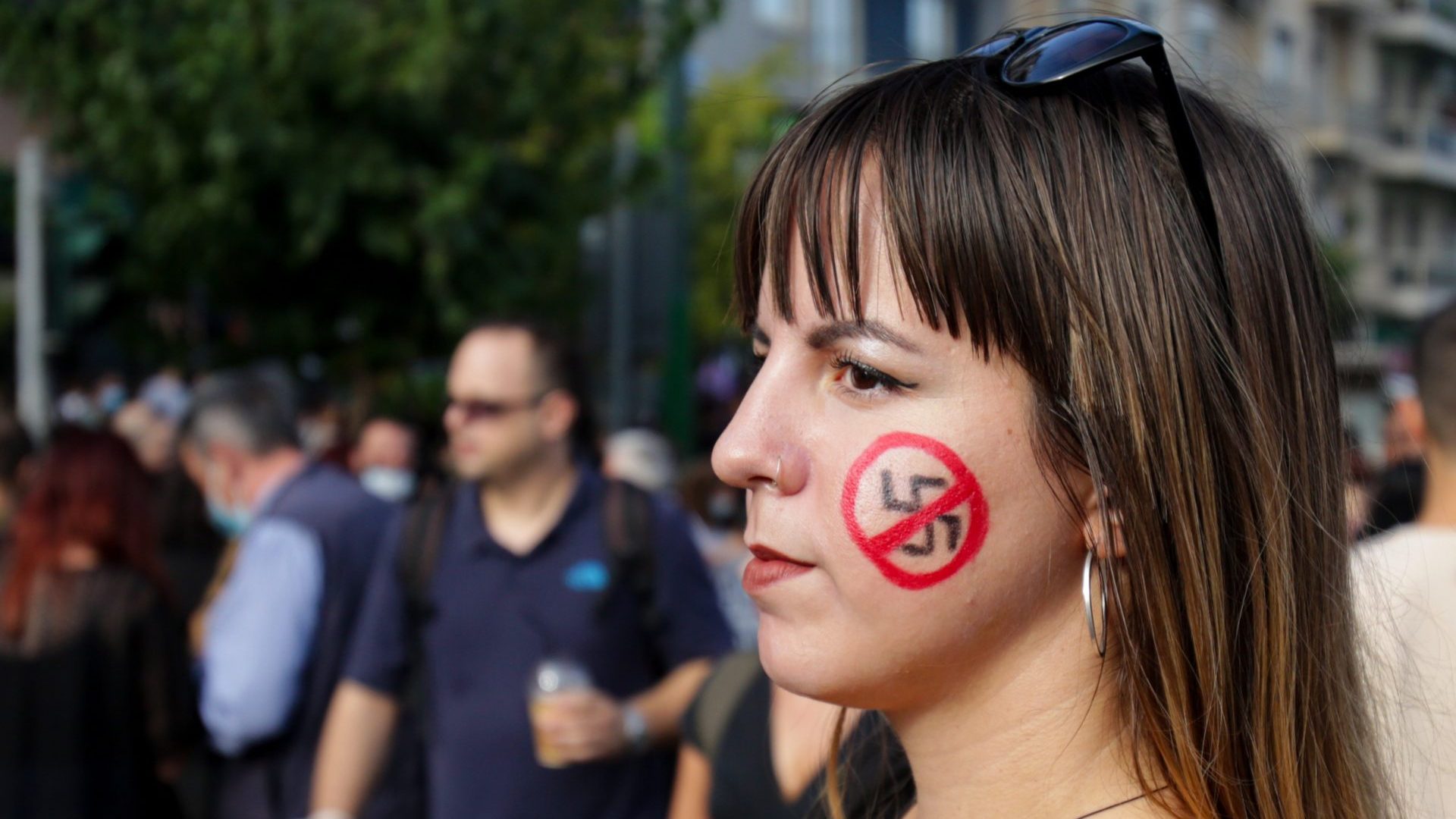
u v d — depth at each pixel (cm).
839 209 81
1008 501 79
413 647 266
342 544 312
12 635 276
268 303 708
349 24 648
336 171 643
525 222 728
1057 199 80
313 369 738
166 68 646
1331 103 2070
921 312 78
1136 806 81
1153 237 82
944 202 79
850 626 80
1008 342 78
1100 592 81
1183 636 81
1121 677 81
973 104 82
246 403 381
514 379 262
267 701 300
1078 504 80
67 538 285
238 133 624
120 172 662
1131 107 85
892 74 88
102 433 299
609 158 743
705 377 1424
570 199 723
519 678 253
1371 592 108
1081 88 85
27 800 272
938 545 78
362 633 269
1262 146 92
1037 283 78
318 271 704
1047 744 81
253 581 306
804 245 82
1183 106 82
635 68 745
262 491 379
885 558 78
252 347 725
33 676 276
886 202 80
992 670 81
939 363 79
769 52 1553
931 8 1791
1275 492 83
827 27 1739
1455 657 172
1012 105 82
